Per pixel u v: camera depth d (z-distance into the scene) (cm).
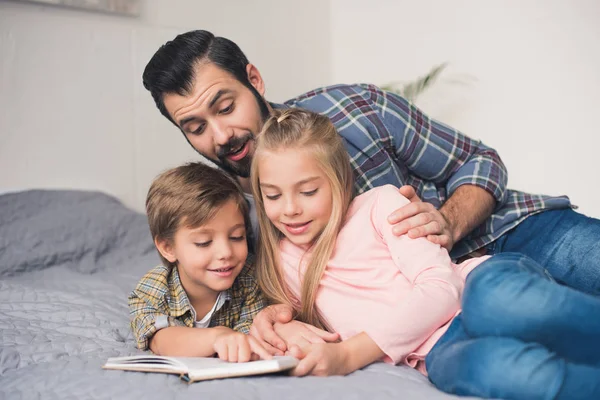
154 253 215
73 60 242
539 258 141
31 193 216
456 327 104
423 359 109
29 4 232
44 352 119
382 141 143
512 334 90
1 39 226
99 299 165
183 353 114
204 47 138
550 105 258
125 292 173
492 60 274
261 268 135
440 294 108
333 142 126
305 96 154
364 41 324
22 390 99
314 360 99
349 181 132
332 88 152
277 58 312
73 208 217
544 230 143
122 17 254
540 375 82
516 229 146
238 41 295
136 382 96
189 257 124
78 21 243
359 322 119
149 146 261
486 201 140
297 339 114
